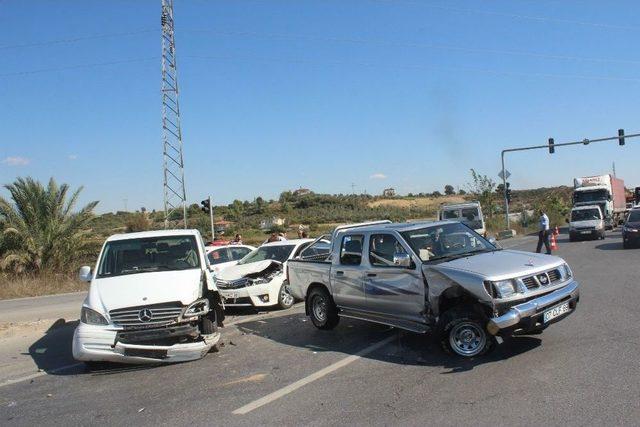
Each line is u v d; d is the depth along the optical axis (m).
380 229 8.38
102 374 7.68
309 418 5.31
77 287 21.59
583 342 7.20
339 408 5.52
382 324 8.78
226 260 16.20
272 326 10.35
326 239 12.04
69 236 25.70
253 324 10.72
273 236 19.48
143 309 7.64
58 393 6.92
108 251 9.26
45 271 24.66
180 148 34.03
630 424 4.56
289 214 91.38
